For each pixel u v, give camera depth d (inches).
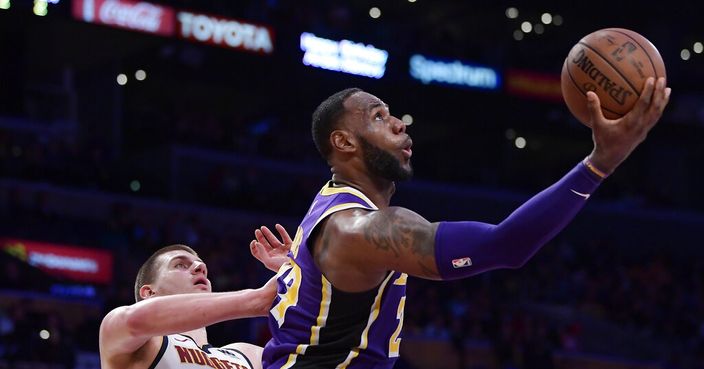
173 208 804.0
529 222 111.4
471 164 1099.3
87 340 553.6
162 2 803.4
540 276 819.4
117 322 156.9
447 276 115.4
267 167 900.0
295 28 871.7
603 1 1020.5
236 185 847.7
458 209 967.0
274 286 143.2
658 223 1011.9
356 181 129.2
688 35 1106.1
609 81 116.0
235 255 727.1
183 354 181.3
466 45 964.0
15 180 746.2
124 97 956.0
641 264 911.7
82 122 899.4
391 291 124.6
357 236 118.6
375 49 903.1
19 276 605.3
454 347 645.9
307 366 124.7
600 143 111.3
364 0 1066.7
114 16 776.9
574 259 876.6
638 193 1040.2
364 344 123.8
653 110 110.3
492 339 681.0
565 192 111.7
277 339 128.6
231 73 869.8
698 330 789.9
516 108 968.9
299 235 129.9
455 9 1082.1
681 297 846.5
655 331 783.7
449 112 941.8
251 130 1024.2
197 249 702.5
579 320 758.5
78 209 768.9
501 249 112.5
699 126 1035.9
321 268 123.0
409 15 1112.2
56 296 599.2
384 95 913.5
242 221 824.3
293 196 858.1
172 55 880.3
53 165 772.0
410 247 115.6
